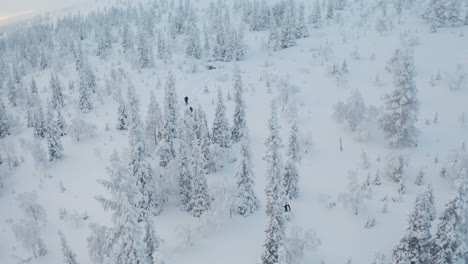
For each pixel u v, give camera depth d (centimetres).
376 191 3688
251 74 7319
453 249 2341
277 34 8744
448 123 4684
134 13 14400
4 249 3644
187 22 11850
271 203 2564
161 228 3509
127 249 2369
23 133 6153
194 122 4303
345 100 5591
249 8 11894
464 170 2306
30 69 10119
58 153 5047
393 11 9662
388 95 4291
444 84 5591
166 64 8638
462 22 7994
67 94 7650
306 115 5353
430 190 2427
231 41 8600
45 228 3797
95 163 4862
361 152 4381
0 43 13488
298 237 2883
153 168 3916
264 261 2558
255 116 5519
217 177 4159
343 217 3428
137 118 3578
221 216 3350
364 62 6900
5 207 4278
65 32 12719
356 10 10831
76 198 4216
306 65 7300
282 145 4619
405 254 2503
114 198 2500
